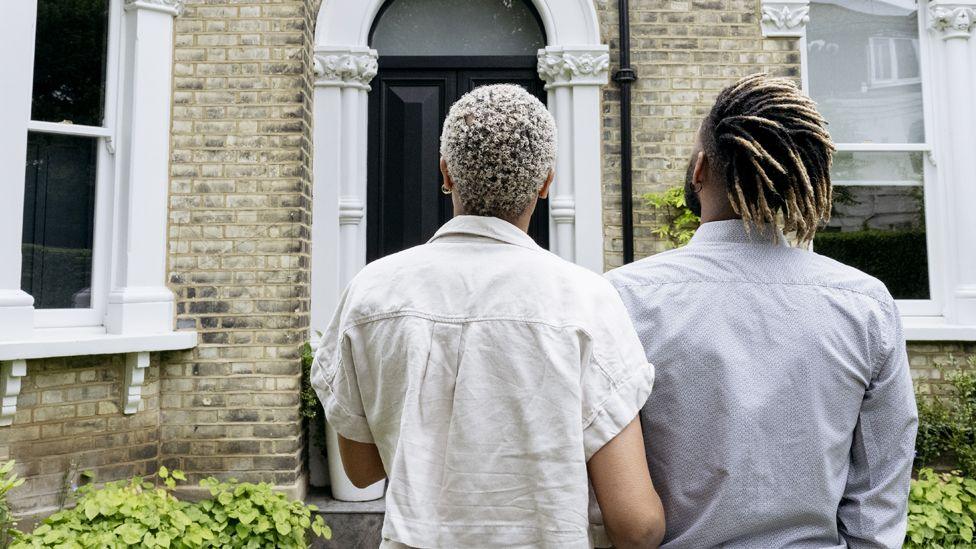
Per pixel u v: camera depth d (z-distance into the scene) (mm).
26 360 2820
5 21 2865
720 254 1121
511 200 1104
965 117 3732
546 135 1114
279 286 3289
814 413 1019
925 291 3795
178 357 3246
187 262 3285
